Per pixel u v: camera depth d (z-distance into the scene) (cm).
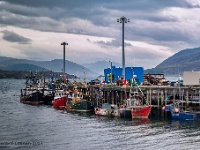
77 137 5988
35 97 11750
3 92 19388
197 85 8575
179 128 6762
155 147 5303
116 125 7112
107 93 9269
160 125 7081
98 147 5312
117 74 11331
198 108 7912
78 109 9306
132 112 7925
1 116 8600
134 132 6400
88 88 10050
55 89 11819
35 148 5228
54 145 5428
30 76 15862
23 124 7306
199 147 5312
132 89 8744
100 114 8506
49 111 9612
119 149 5194
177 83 9212
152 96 8500
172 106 7831
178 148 5250
